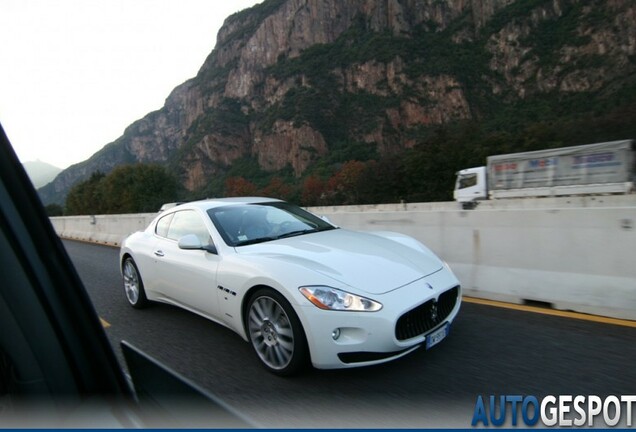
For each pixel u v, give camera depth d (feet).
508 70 507.71
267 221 14.53
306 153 547.08
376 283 10.30
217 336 13.93
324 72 616.80
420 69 552.41
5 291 3.99
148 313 16.93
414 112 528.22
